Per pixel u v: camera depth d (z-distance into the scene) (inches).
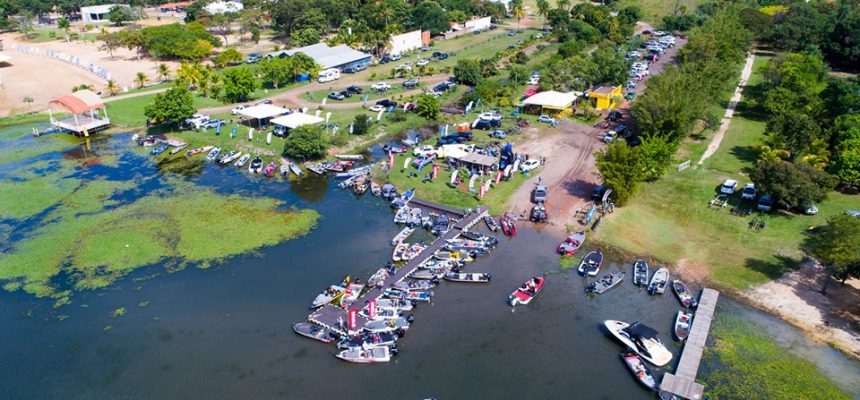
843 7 7214.6
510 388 2082.9
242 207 3449.8
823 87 5078.7
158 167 4074.8
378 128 4736.7
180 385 2100.1
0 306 2529.5
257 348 2276.1
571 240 3002.0
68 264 2849.4
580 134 4539.9
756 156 3971.5
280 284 2684.5
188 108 4707.2
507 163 3860.7
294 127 4365.2
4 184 3774.6
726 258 2849.4
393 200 3484.3
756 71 6299.2
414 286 2630.4
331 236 3125.0
